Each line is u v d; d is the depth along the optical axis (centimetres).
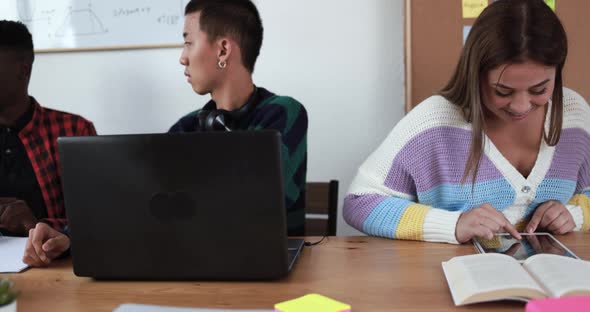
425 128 113
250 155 72
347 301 68
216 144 73
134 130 192
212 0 119
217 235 75
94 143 75
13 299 63
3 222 115
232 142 72
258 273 76
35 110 151
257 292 73
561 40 91
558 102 105
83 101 193
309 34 181
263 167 72
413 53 172
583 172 118
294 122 119
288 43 182
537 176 111
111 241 78
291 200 115
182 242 76
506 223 92
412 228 98
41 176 149
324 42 180
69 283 81
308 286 75
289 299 70
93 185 76
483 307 64
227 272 76
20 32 146
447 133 113
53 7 189
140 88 190
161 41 185
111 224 77
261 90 130
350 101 182
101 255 78
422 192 115
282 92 184
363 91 181
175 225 76
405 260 86
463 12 169
